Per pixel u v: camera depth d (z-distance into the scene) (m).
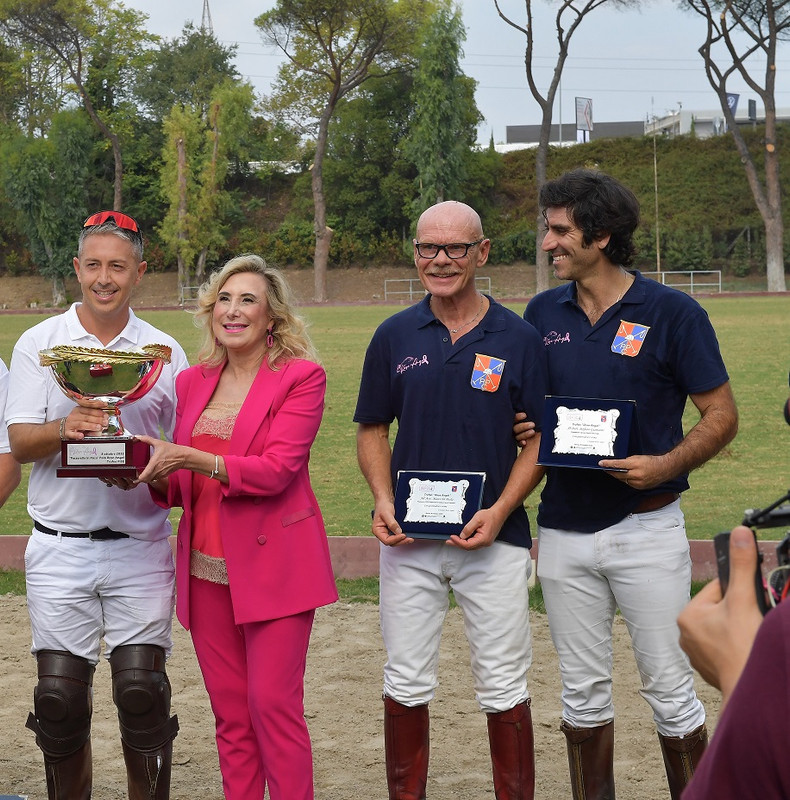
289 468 3.56
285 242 60.12
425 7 54.59
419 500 3.69
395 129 60.16
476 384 3.70
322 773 4.34
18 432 3.65
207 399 3.74
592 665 3.75
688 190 57.72
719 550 1.43
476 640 3.76
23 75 66.44
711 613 1.38
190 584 3.69
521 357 3.73
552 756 4.48
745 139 60.38
